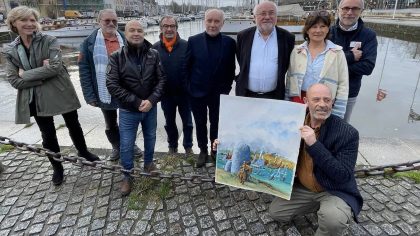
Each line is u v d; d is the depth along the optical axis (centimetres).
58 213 290
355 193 233
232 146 261
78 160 320
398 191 310
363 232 258
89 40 344
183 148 418
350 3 279
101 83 349
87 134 462
